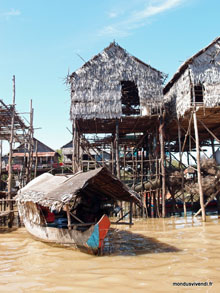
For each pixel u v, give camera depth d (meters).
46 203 9.84
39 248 10.77
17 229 16.02
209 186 18.19
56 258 9.04
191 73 18.59
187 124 22.17
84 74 19.97
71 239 9.98
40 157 42.41
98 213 13.23
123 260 8.51
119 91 19.91
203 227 14.38
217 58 19.17
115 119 20.00
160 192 21.92
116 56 20.44
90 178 9.55
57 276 7.10
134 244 10.92
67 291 6.02
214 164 19.14
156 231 13.84
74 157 19.58
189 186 19.27
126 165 25.34
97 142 25.08
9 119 19.70
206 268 7.39
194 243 10.65
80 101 19.58
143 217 19.33
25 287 6.34
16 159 40.88
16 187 30.56
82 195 13.60
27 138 21.70
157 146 21.47
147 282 6.45
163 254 9.09
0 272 7.59
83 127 22.41
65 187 10.38
